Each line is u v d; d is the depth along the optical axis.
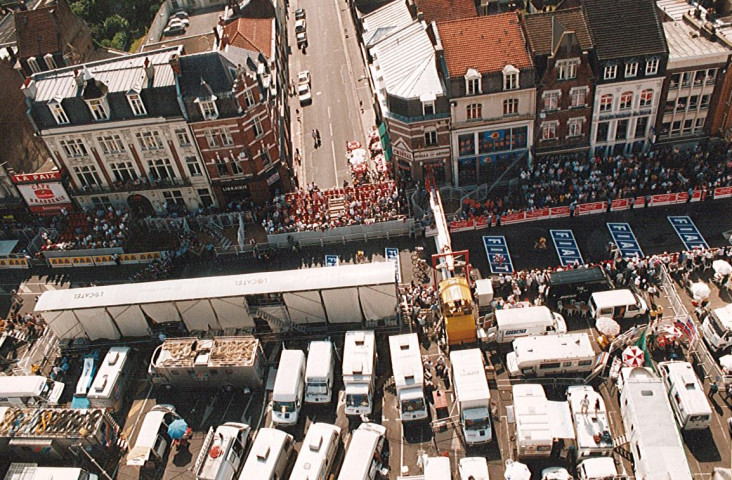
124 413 60.94
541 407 52.12
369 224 74.50
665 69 72.19
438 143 76.62
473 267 69.62
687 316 59.31
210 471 51.31
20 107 87.19
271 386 60.91
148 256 77.38
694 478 49.22
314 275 63.19
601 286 63.09
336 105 101.88
